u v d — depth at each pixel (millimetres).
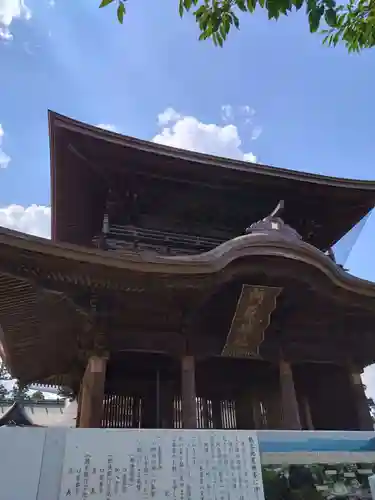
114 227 16672
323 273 13125
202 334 14242
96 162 15836
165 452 7273
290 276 13070
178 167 16344
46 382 18812
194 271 12062
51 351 15430
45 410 27406
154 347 13523
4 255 10672
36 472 6605
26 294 12164
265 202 18422
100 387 12375
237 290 13430
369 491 7699
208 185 17219
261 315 13992
